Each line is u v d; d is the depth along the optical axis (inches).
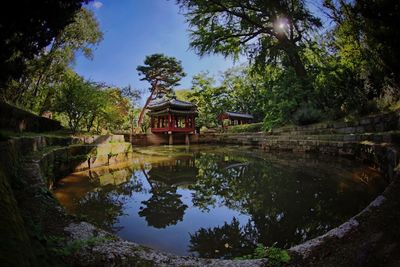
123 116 986.1
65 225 111.4
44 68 479.8
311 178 281.1
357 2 187.9
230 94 1300.4
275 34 645.9
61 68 530.3
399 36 169.3
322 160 399.2
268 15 610.5
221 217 181.3
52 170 241.8
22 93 455.2
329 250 97.0
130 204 209.2
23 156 199.2
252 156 512.7
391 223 104.0
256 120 1354.6
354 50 355.6
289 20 588.1
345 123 442.6
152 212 191.0
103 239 102.3
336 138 435.8
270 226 163.5
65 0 129.3
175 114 989.8
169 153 601.6
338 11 337.4
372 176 258.1
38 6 118.9
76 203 205.8
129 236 151.5
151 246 140.2
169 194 240.2
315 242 103.6
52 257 75.5
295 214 179.6
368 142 321.7
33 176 157.4
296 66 659.4
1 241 48.2
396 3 156.6
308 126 563.5
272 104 688.4
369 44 231.5
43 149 258.2
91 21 528.1
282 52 676.1
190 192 247.4
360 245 96.2
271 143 640.4
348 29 315.3
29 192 135.0
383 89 373.4
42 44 139.9
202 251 135.1
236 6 633.6
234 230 159.8
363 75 401.1
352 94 445.1
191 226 166.2
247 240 146.8
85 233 106.3
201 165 411.8
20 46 132.9
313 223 163.3
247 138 822.5
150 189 257.9
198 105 1274.6
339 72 467.8
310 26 590.2
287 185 258.2
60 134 403.9
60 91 455.8
